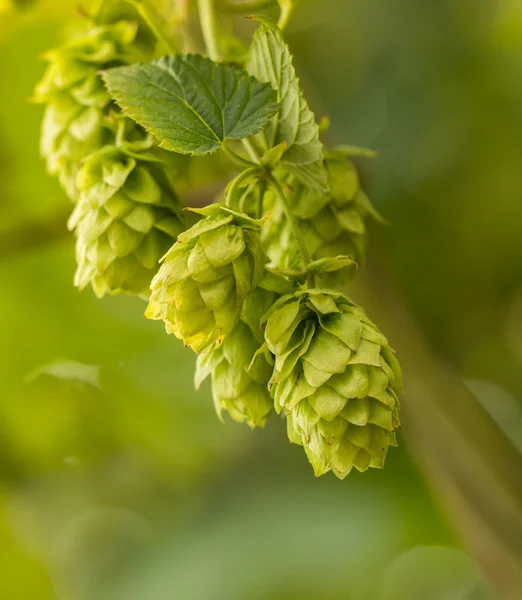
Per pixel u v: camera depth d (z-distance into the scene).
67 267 4.78
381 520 4.90
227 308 1.93
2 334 4.89
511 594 3.68
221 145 2.14
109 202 2.28
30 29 4.14
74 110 2.54
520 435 5.02
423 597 5.64
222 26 2.95
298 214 2.30
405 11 4.96
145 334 5.02
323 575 4.89
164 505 5.52
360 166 3.45
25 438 5.24
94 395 5.13
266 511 5.07
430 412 3.62
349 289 3.45
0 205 4.16
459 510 3.74
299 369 2.00
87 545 5.70
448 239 4.95
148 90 2.17
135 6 2.56
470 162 4.89
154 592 5.15
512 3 4.72
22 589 5.80
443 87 4.92
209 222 1.93
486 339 5.09
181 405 5.16
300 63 4.79
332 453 1.95
